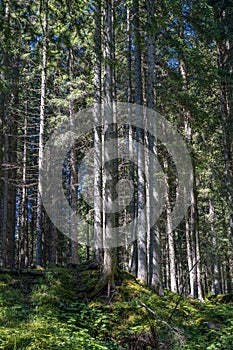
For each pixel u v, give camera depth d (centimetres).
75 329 712
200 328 861
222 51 1633
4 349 550
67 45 719
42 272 1000
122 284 960
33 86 2041
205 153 1694
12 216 1549
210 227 2236
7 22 649
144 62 1633
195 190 1559
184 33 1582
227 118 1576
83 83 1591
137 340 618
